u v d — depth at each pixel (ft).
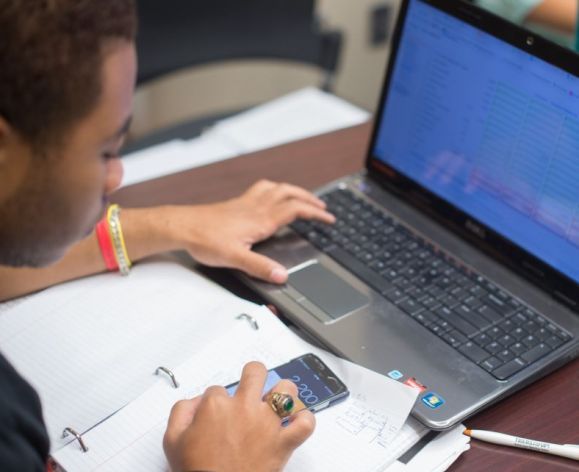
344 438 2.48
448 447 2.49
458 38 3.23
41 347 2.83
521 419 2.62
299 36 5.88
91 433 2.49
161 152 4.25
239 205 3.38
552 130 2.96
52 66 1.82
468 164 3.27
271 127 4.50
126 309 2.99
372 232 3.38
